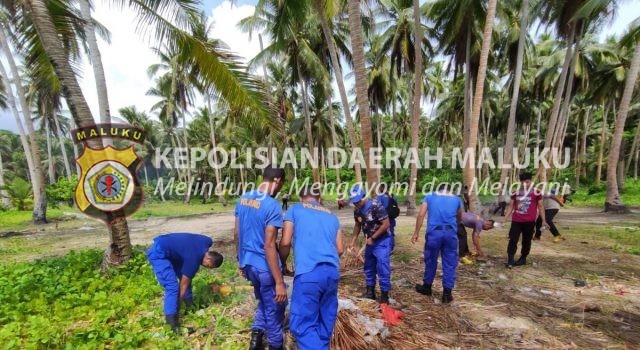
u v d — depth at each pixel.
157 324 3.80
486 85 25.34
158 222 16.56
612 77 21.62
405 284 5.26
